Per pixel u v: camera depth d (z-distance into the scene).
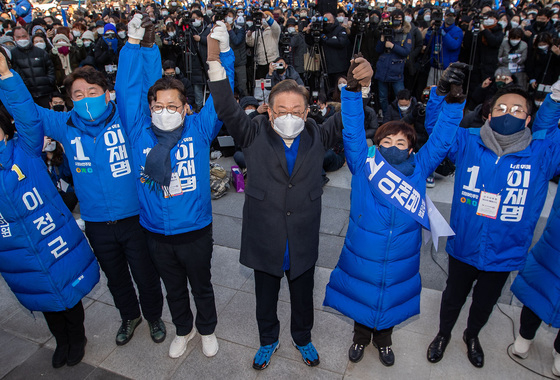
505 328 2.70
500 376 2.36
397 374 2.38
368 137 5.55
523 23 7.26
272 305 2.29
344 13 7.91
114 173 2.25
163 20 7.86
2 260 2.15
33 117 2.08
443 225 2.09
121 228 2.35
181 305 2.44
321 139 2.10
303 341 2.37
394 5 9.61
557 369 2.31
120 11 11.40
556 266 2.12
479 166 2.10
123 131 2.27
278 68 5.59
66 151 2.25
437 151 2.05
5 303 3.09
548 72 5.70
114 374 2.44
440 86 1.95
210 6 7.48
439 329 2.62
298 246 2.08
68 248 2.26
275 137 2.01
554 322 2.14
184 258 2.23
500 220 2.08
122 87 2.14
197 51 6.53
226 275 3.33
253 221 2.10
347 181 5.03
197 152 2.15
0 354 2.61
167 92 2.02
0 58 1.90
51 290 2.21
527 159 2.02
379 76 6.66
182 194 2.12
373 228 2.05
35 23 8.27
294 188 2.02
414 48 6.93
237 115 1.93
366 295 2.15
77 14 12.08
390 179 1.98
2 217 2.03
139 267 2.45
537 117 2.15
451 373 2.38
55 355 2.51
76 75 2.09
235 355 2.54
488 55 6.26
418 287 2.22
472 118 4.13
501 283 2.23
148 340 2.69
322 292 3.08
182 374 2.42
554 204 2.20
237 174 4.79
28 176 2.08
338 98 5.82
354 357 2.45
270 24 6.97
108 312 2.96
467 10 7.23
